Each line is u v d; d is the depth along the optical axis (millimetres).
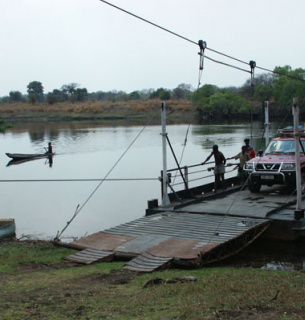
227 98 94375
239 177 16453
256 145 39625
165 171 12539
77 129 73688
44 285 6988
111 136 56750
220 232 9742
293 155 14266
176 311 5645
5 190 20984
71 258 8945
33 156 35406
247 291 6480
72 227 13875
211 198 13727
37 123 98312
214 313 5543
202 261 8445
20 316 5441
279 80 72562
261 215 11156
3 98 183500
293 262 9383
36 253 9617
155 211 12070
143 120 102125
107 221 14672
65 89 165875
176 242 9266
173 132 61031
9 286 6895
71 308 5777
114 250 9117
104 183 22469
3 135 63156
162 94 132375
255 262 9398
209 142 44156
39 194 19812
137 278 7453
